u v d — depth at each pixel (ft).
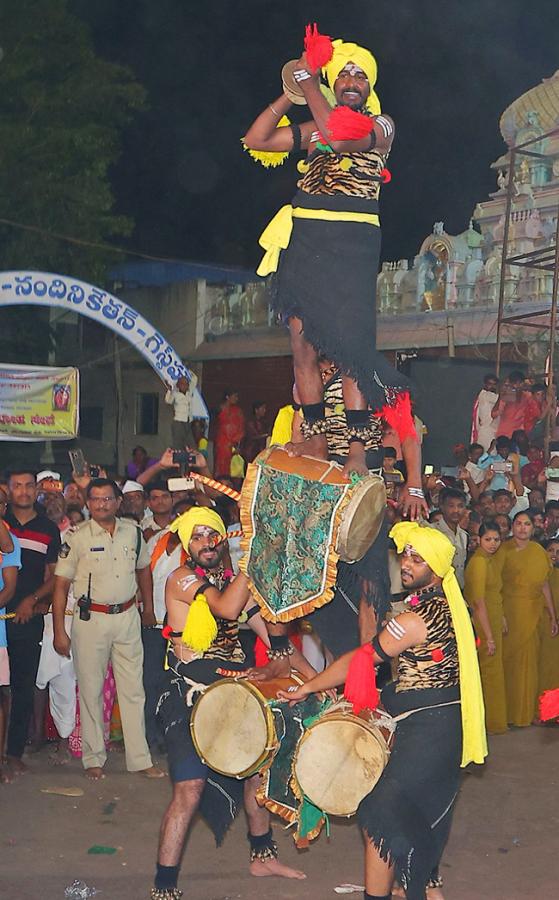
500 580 32.76
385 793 15.71
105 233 75.82
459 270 59.77
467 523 36.37
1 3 71.51
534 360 54.39
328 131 13.83
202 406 54.03
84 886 19.21
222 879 19.77
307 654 28.99
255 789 19.52
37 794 24.71
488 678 32.24
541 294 55.72
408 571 16.21
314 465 15.12
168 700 18.15
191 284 77.25
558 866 20.83
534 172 58.34
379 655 16.11
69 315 78.02
